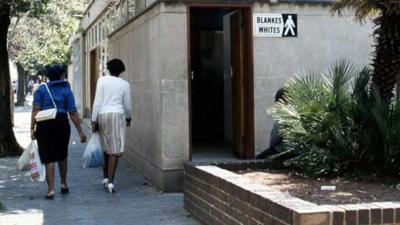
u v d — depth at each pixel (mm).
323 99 7094
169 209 7980
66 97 9070
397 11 6914
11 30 31125
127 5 12695
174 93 8945
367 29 9672
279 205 4949
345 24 9609
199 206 7195
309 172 7109
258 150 9359
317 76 8797
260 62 9336
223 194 6328
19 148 14039
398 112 6805
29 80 75375
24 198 8859
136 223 7242
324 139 7039
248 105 9430
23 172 11320
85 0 26062
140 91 10742
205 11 12352
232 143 10547
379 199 5766
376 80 7352
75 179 10531
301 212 4609
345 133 6984
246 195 5695
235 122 9961
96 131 9469
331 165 7016
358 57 9672
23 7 13859
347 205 4875
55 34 33094
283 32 9375
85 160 9344
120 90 9414
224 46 11773
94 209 8062
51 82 9062
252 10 9273
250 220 5602
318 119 7012
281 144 7910
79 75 26016
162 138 8953
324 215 4629
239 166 7777
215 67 12680
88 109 23359
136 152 11266
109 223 7270
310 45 9500
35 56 38094
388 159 6758
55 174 11070
